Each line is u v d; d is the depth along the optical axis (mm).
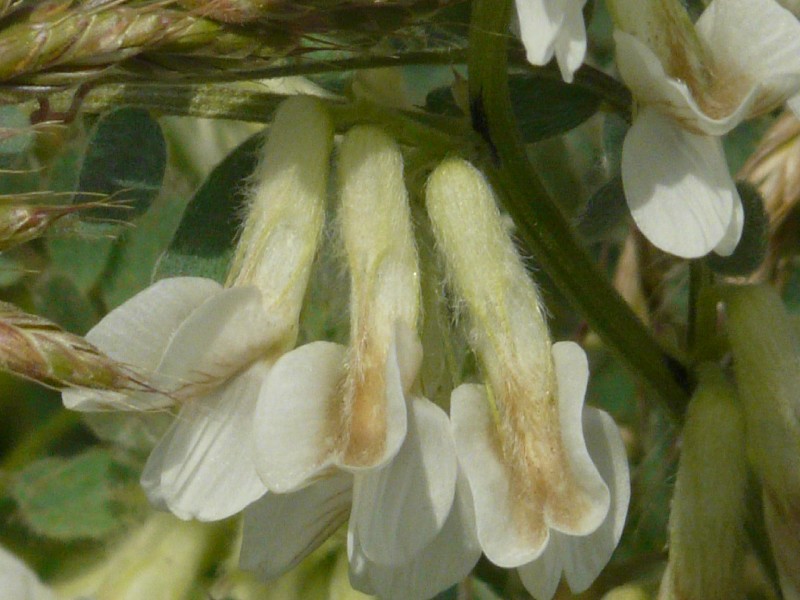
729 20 89
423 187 96
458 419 87
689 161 88
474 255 90
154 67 82
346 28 82
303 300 89
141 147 101
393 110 94
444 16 99
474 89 97
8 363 78
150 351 85
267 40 82
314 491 90
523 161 99
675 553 97
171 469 86
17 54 79
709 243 86
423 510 84
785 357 97
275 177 91
